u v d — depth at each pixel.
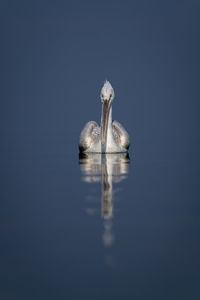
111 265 9.10
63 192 15.18
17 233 11.01
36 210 13.01
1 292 8.11
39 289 8.20
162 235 10.77
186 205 13.46
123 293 8.05
